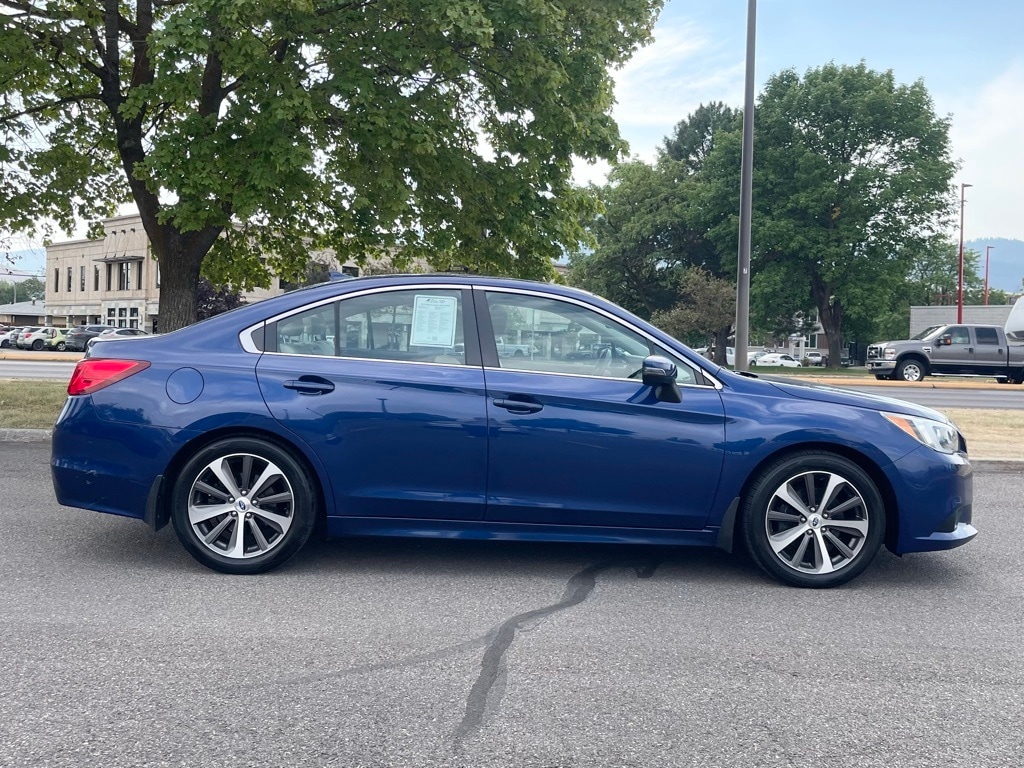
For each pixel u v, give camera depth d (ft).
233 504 15.11
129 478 14.92
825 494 15.17
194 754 8.65
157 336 15.75
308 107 32.01
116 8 38.17
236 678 10.62
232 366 15.16
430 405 14.96
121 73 43.45
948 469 15.24
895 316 187.62
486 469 14.99
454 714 9.71
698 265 201.46
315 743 8.95
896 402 16.02
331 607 13.53
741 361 45.88
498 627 12.77
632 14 39.83
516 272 42.01
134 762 8.46
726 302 161.68
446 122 36.55
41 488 22.27
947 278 222.48
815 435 15.01
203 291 137.28
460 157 37.93
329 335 15.49
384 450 14.96
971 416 44.68
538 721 9.58
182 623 12.61
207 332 15.56
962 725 9.70
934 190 148.77
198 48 29.96
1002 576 16.39
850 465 15.12
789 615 13.70
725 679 10.93
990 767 8.71
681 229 197.06
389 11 33.88
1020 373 93.81
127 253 210.79
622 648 11.99
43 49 38.50
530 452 14.94
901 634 12.86
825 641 12.48
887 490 15.39
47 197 45.42
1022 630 13.16
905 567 16.94
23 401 39.11
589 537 15.23
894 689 10.71
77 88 40.65
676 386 15.25
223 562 15.07
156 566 15.58
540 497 15.05
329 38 33.40
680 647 12.09
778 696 10.42
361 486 14.99
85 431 15.03
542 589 14.80
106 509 15.03
